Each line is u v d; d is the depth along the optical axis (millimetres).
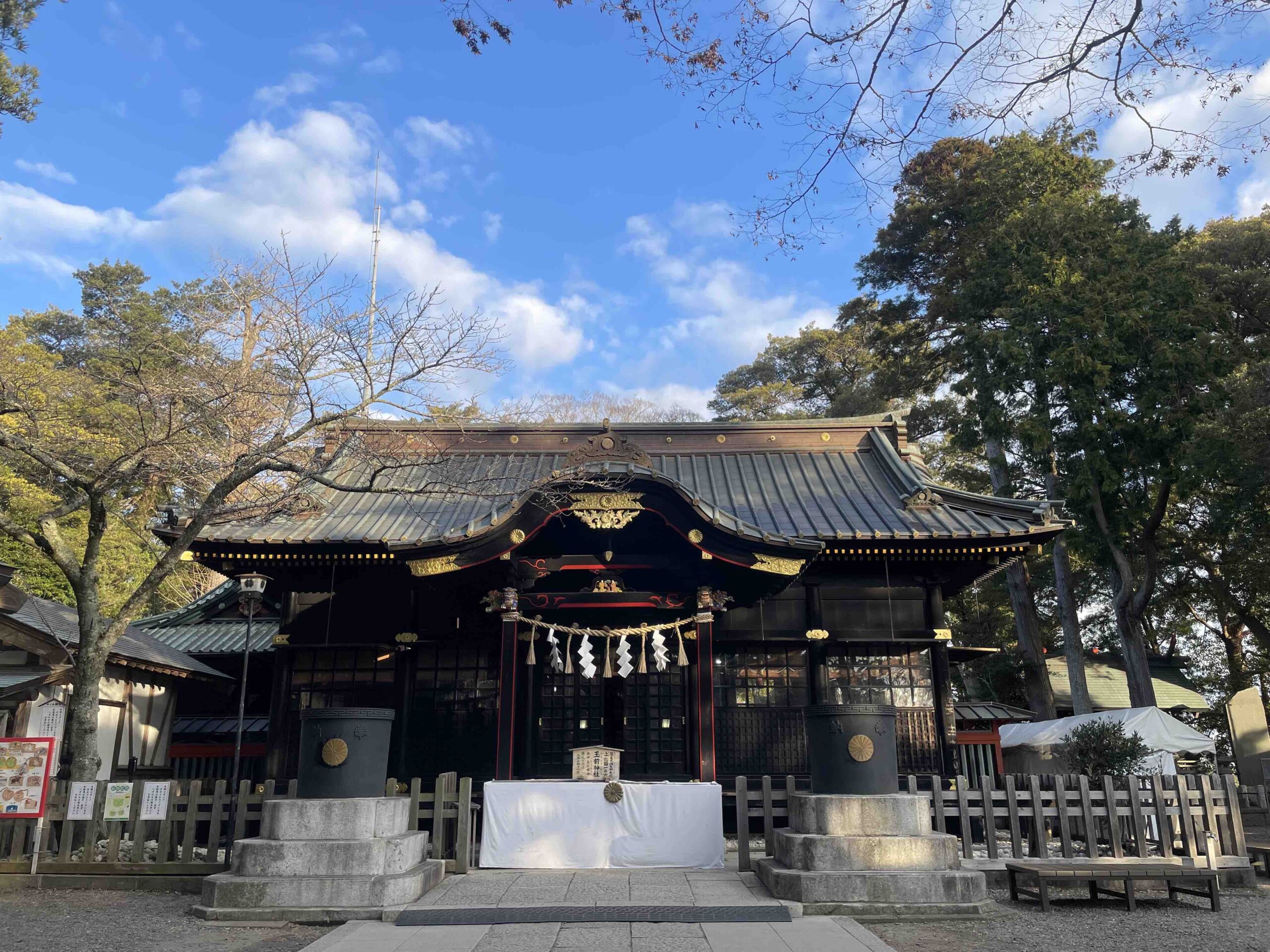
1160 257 21078
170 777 15586
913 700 14688
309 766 8727
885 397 33062
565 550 13531
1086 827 9633
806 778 14203
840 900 7949
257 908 7797
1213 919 8078
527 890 8672
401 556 12516
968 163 26484
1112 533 21500
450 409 13586
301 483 13359
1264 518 21625
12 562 22516
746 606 14594
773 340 47969
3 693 10984
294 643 14805
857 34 6473
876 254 30906
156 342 14133
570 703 14523
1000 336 21969
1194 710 29828
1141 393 20609
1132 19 6309
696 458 18250
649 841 10055
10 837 9516
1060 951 6852
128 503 25781
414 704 14719
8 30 16406
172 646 17984
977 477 32938
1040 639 26984
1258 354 22719
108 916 7988
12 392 12320
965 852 9492
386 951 6547
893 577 15102
